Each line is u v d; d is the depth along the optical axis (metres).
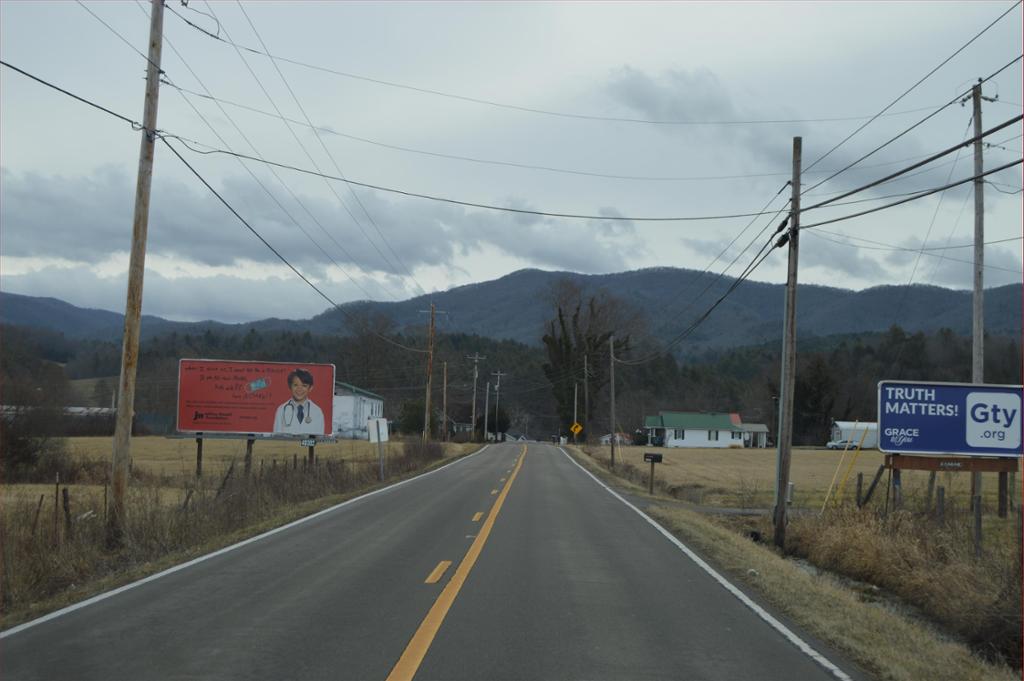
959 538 16.16
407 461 40.59
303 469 26.59
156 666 6.67
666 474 47.12
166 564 11.88
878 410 21.83
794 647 7.85
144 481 30.44
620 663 7.06
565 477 37.69
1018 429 21.52
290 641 7.50
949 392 21.75
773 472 49.41
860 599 13.59
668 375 128.25
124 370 14.50
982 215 21.56
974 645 10.20
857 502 22.72
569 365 88.38
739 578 11.84
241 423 37.88
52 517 14.28
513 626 8.31
